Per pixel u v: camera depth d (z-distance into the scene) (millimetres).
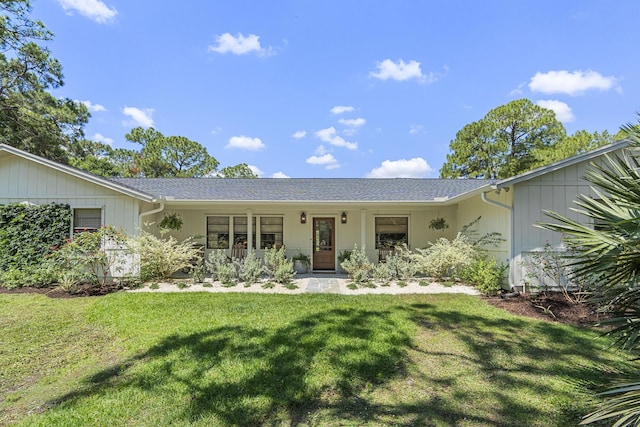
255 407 2709
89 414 2607
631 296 2549
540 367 3463
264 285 8125
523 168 20672
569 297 6059
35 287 7551
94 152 23625
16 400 2889
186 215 11234
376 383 3145
